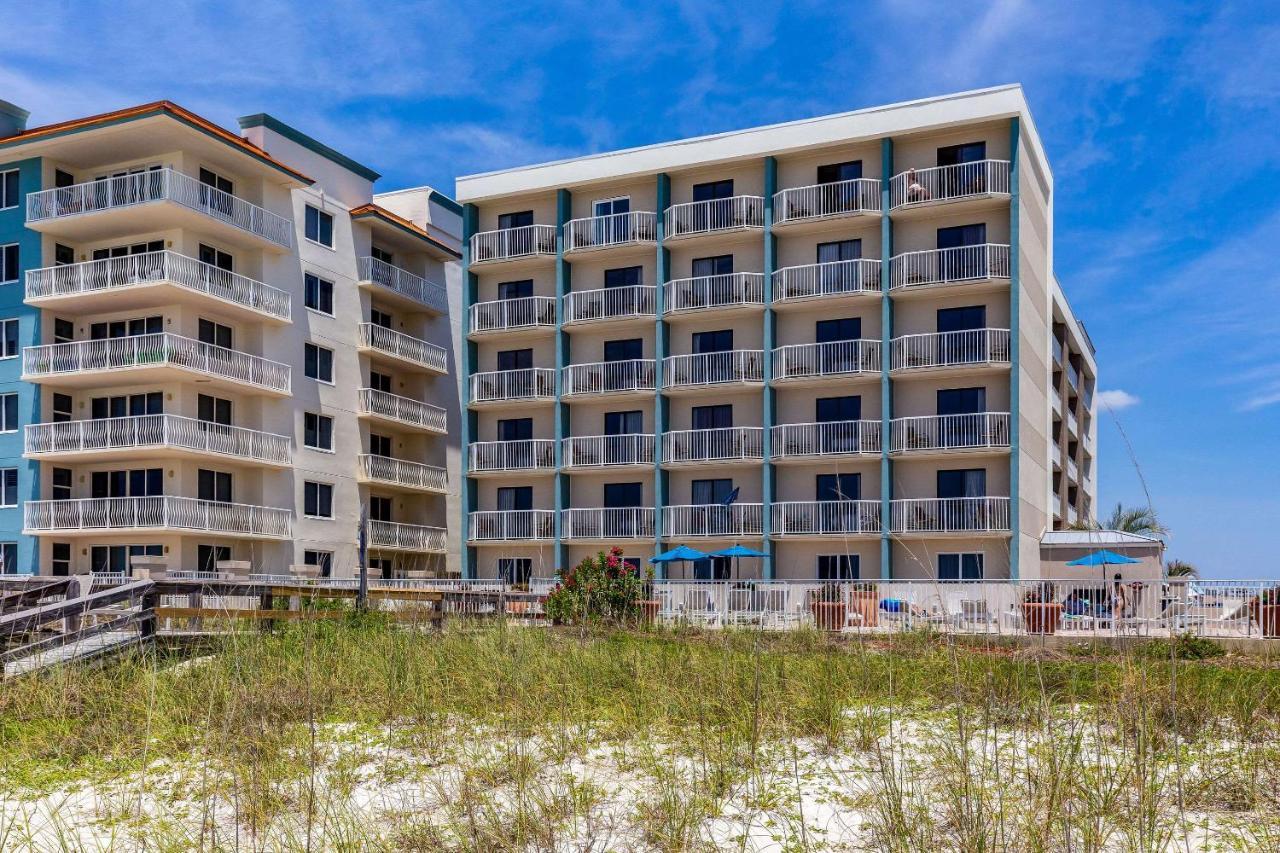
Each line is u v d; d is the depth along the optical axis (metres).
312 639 12.73
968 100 34.25
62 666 11.45
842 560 35.41
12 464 34.38
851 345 35.50
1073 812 6.36
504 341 42.00
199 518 33.19
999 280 33.72
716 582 24.59
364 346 40.94
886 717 9.36
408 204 46.62
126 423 33.06
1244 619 19.06
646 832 6.55
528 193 41.06
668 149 38.59
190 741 9.14
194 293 33.34
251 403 36.31
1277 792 6.98
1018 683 9.43
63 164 35.41
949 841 6.20
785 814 6.94
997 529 32.88
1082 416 57.97
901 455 34.41
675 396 38.53
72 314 35.59
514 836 6.51
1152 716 8.45
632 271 39.94
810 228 36.69
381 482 40.94
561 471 39.19
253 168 36.12
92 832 7.00
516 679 10.89
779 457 35.88
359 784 7.95
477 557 41.06
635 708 9.98
